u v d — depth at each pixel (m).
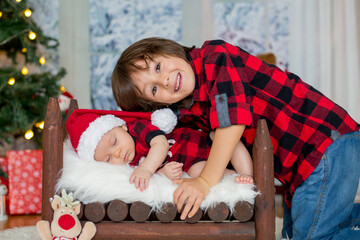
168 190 1.15
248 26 3.52
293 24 3.41
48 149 1.16
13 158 2.44
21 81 2.64
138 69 1.33
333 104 1.34
